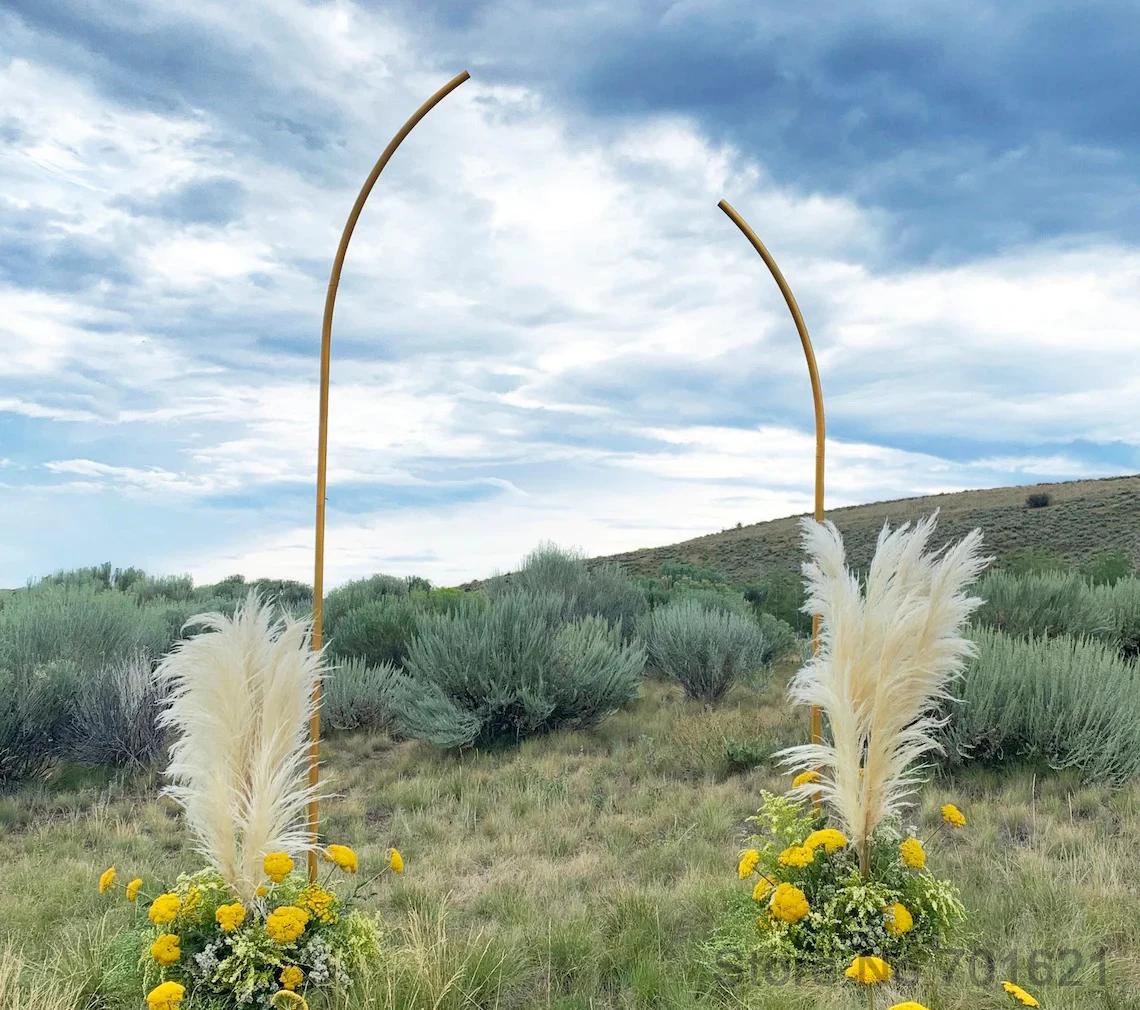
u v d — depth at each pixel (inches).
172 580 914.7
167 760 374.6
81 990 161.6
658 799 308.5
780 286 219.8
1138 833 248.8
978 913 187.9
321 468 187.2
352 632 580.4
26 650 410.3
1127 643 509.0
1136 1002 149.9
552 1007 163.8
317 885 172.6
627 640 599.2
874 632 175.2
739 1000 157.4
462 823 298.5
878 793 176.7
